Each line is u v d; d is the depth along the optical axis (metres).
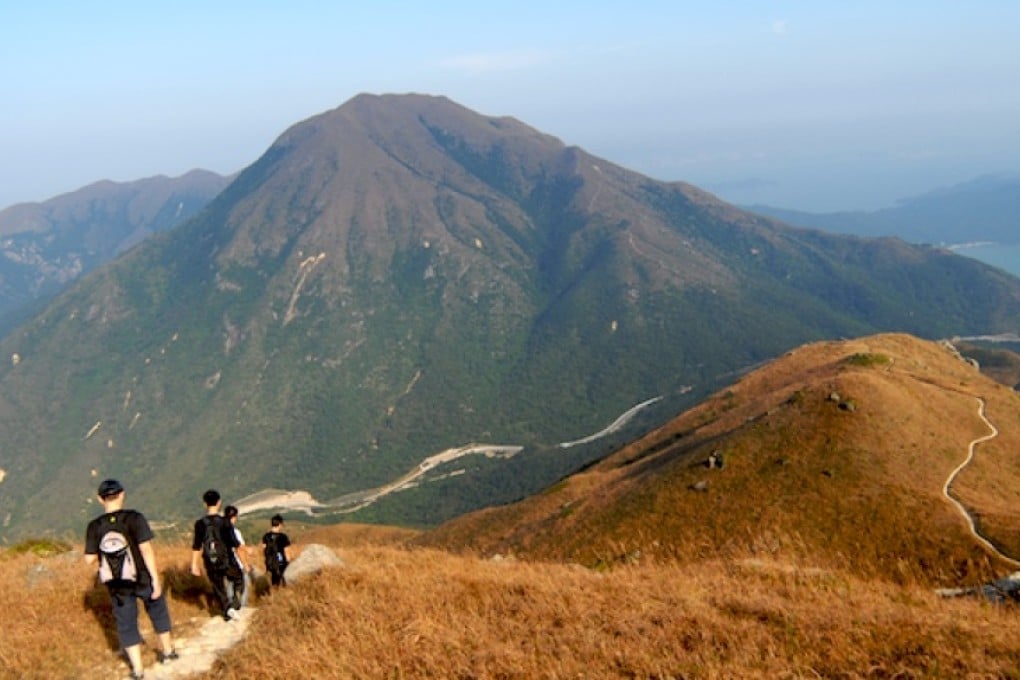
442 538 96.12
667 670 8.71
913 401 76.56
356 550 19.72
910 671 8.19
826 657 8.84
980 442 70.62
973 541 46.09
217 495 13.68
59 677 10.95
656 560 19.83
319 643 10.65
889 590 12.87
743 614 10.81
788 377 113.62
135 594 10.97
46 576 16.23
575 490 90.94
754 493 62.59
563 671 9.04
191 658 11.63
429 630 10.59
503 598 12.25
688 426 111.88
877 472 61.28
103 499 11.08
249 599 14.82
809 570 14.45
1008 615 10.66
